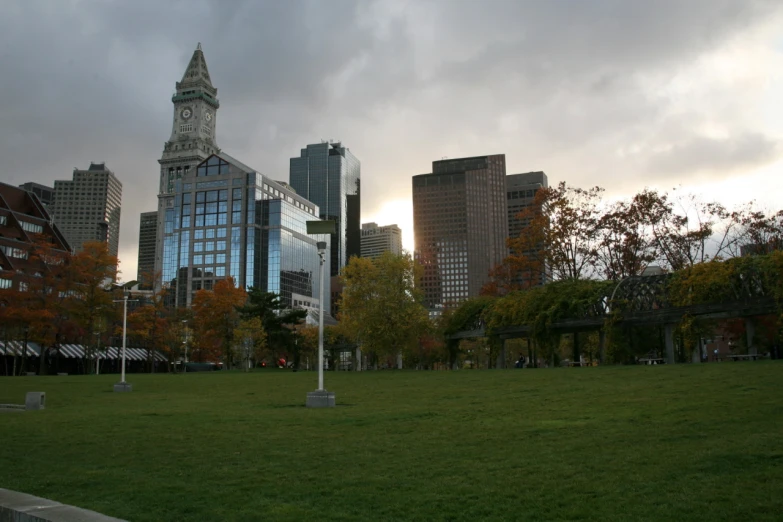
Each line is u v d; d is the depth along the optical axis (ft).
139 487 30.60
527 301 179.73
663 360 161.68
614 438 40.19
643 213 194.08
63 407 77.61
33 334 223.10
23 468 35.88
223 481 31.60
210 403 79.71
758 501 24.53
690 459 32.37
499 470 32.22
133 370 378.32
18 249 352.69
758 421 43.75
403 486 29.48
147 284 281.95
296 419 57.88
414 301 226.79
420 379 120.37
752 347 143.33
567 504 25.54
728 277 136.46
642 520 23.03
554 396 71.26
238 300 294.46
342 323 244.63
